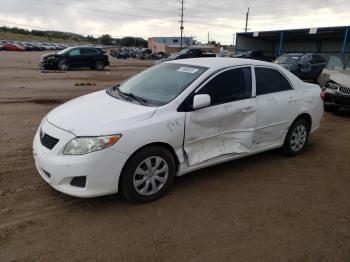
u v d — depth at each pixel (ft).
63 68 75.36
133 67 99.55
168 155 13.46
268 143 17.54
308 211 13.35
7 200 13.05
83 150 11.81
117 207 12.93
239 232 11.75
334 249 11.02
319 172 17.21
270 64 17.66
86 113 13.32
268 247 11.00
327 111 33.68
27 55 151.12
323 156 19.61
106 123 12.33
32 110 28.99
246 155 16.55
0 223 11.59
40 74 63.31
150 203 13.35
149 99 14.40
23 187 14.12
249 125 16.06
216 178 15.93
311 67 58.29
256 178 16.15
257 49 130.82
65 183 12.06
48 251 10.34
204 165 14.80
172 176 13.84
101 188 12.17
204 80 14.64
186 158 14.11
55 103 33.01
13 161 16.76
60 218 12.07
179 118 13.51
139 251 10.53
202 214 12.76
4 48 210.38
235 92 15.61
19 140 20.13
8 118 25.61
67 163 11.80
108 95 15.76
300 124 19.01
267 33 112.68
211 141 14.87
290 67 56.49
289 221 12.57
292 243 11.26
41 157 12.44
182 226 11.94
